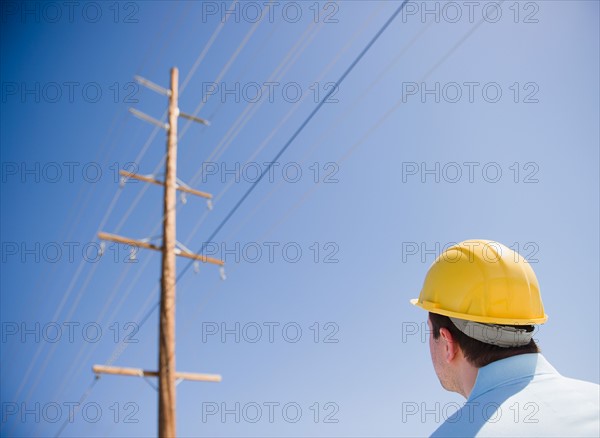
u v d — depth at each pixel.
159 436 8.32
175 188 9.91
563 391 1.63
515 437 1.51
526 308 1.93
